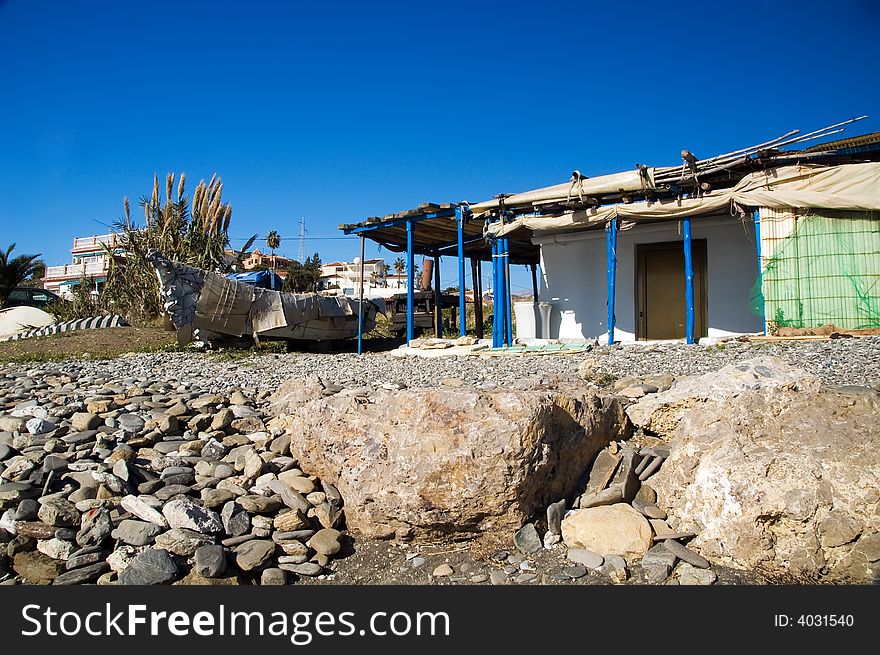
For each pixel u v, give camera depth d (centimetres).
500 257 1288
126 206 1981
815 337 952
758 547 362
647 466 464
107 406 663
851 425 401
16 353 1459
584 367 800
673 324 1260
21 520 400
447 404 414
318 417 480
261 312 1527
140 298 1956
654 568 367
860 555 340
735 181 1093
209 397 709
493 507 392
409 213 1399
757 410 442
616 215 1123
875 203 934
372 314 1880
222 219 2230
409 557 401
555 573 372
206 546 377
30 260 3212
